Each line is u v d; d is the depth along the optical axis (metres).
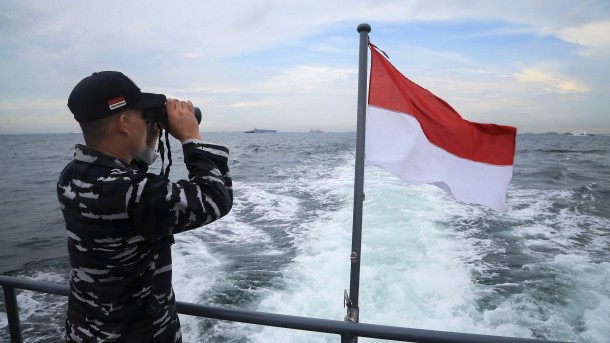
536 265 7.66
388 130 2.56
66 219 1.16
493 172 2.53
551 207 12.95
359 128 2.10
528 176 22.19
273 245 8.96
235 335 5.43
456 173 2.56
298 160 31.47
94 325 1.18
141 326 1.20
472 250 8.41
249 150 49.06
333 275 7.02
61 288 1.70
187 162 1.20
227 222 11.03
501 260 7.88
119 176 1.08
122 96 1.11
